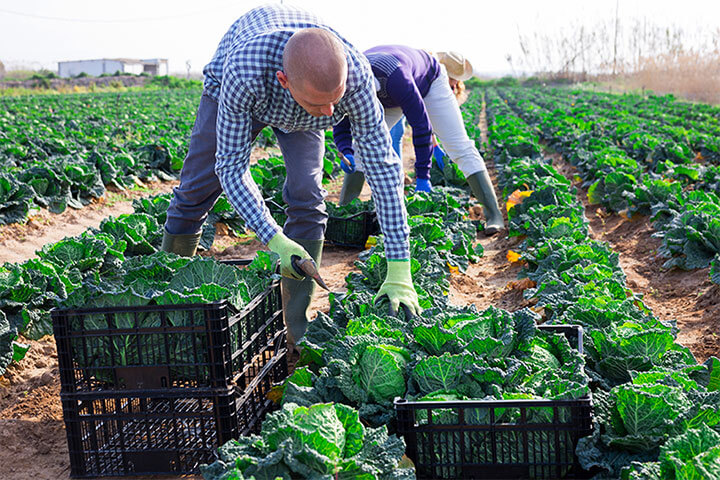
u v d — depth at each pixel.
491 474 3.41
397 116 7.96
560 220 7.89
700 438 2.89
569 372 3.68
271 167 12.84
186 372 3.65
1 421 4.54
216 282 4.04
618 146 18.23
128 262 4.50
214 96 4.54
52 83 90.81
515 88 68.12
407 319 4.29
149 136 22.66
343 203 9.66
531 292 5.98
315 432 2.86
